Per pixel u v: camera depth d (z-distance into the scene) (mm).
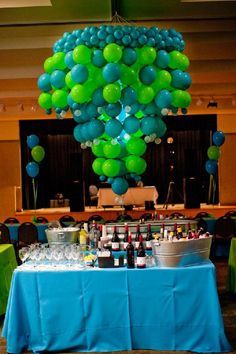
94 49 4402
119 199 7520
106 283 4199
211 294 4133
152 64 4547
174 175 16969
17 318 4238
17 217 13117
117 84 4352
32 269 4332
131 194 12930
